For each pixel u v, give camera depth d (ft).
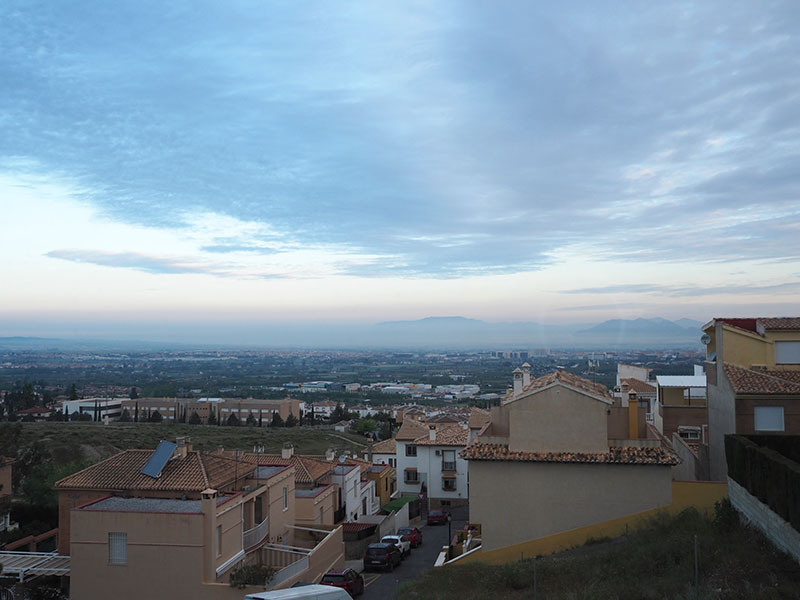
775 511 70.49
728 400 103.60
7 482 160.86
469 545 110.52
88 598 98.63
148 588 97.91
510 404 99.19
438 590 81.00
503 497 96.89
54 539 137.18
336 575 102.68
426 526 185.68
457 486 219.20
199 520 98.22
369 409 647.56
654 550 77.20
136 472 118.11
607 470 94.63
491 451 98.43
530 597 71.82
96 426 344.69
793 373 105.91
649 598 63.98
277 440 339.36
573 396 97.25
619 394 120.88
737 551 70.64
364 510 191.52
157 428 355.77
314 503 146.30
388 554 127.44
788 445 87.76
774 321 115.03
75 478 117.08
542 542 94.43
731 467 87.81
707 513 91.66
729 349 112.27
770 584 61.26
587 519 94.43
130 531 98.94
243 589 95.91
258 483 124.36
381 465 228.43
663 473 93.25
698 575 66.18
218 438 324.60
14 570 105.40
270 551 118.93
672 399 158.61
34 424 344.90
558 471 95.81
